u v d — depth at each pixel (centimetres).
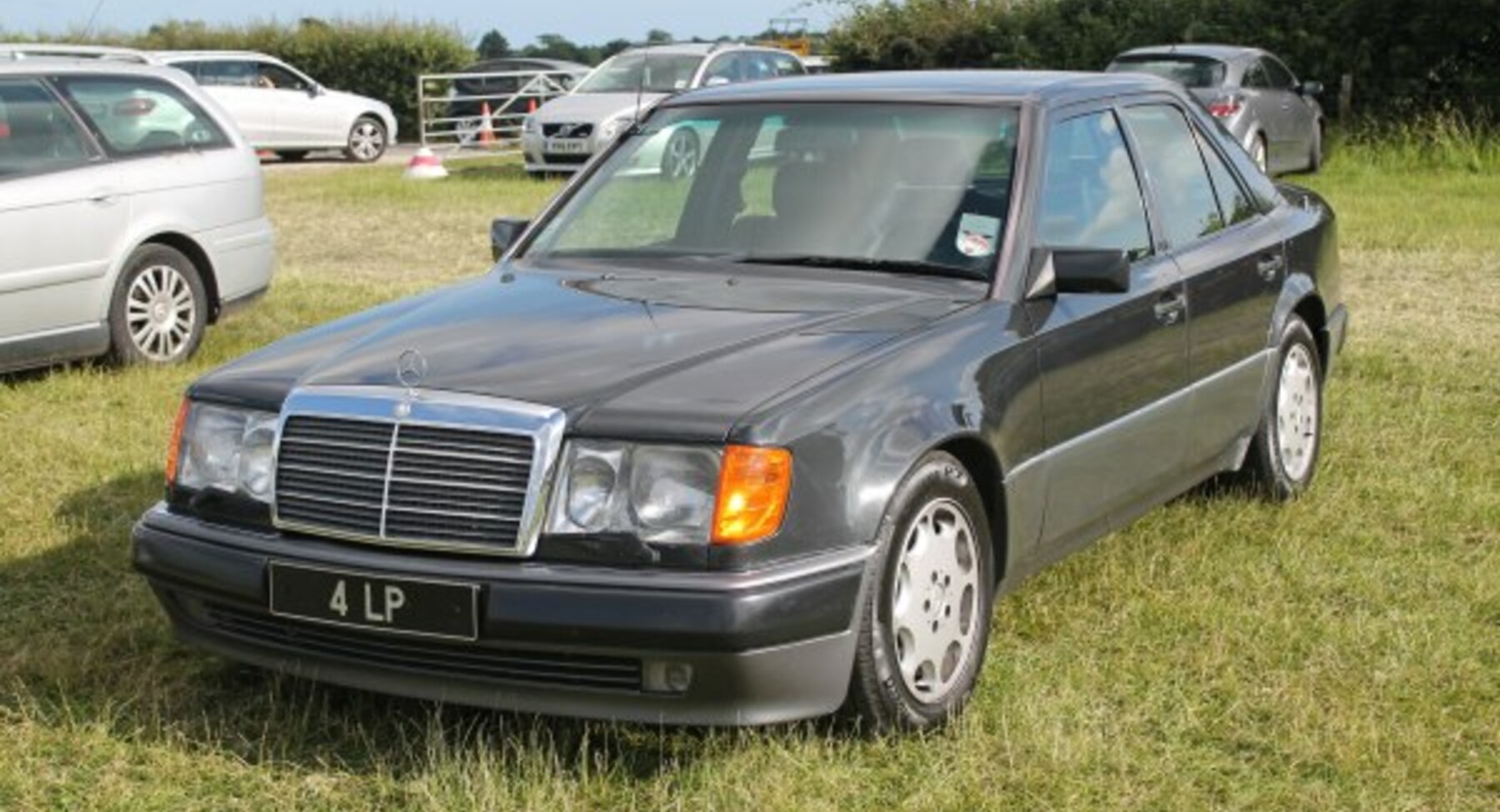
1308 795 409
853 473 414
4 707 459
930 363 448
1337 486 676
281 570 421
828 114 550
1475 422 787
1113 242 546
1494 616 534
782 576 397
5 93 890
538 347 445
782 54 2362
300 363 457
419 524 410
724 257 520
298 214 1802
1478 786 418
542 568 399
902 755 427
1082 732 436
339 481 419
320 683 469
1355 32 2395
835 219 519
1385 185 1994
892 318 466
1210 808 403
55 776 420
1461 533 620
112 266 914
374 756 430
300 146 2681
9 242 862
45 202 880
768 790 404
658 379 420
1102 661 491
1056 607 534
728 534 395
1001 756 429
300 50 3747
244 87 2633
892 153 531
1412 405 817
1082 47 2712
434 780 407
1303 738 436
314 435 424
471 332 461
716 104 573
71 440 755
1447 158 2195
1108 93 577
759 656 394
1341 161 2212
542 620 393
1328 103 2409
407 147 3206
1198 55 2006
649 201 555
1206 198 618
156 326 942
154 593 465
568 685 403
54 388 873
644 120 588
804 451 405
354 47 3728
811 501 405
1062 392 495
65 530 625
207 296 977
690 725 427
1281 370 648
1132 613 527
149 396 856
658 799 404
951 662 450
